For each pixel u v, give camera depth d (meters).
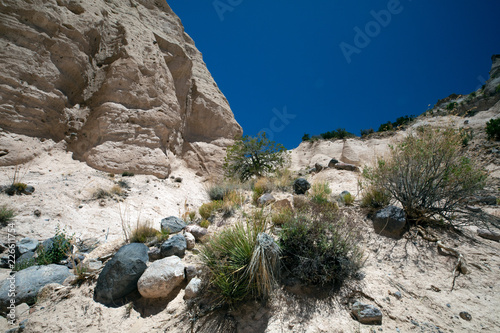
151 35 15.34
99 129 10.71
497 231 3.89
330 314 2.45
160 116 12.93
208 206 5.57
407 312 2.43
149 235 4.43
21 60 9.57
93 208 7.29
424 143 4.12
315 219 3.31
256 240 2.78
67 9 11.70
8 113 9.00
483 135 12.98
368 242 3.66
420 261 3.20
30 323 2.77
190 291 2.82
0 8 9.45
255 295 2.69
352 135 27.19
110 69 12.14
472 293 2.66
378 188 4.62
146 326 2.61
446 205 4.02
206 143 16.16
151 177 11.06
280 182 7.71
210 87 18.92
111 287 2.97
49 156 9.63
